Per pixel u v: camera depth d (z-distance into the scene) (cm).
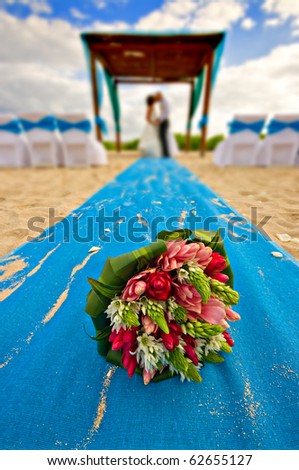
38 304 141
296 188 379
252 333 119
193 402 90
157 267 84
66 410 89
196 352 91
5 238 213
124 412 87
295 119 602
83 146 673
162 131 878
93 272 168
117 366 103
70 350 113
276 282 155
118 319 78
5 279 162
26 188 393
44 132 655
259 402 90
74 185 415
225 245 198
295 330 121
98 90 915
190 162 764
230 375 99
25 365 106
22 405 91
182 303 83
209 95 857
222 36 743
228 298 87
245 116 603
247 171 564
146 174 493
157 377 95
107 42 789
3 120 641
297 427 83
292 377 99
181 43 783
